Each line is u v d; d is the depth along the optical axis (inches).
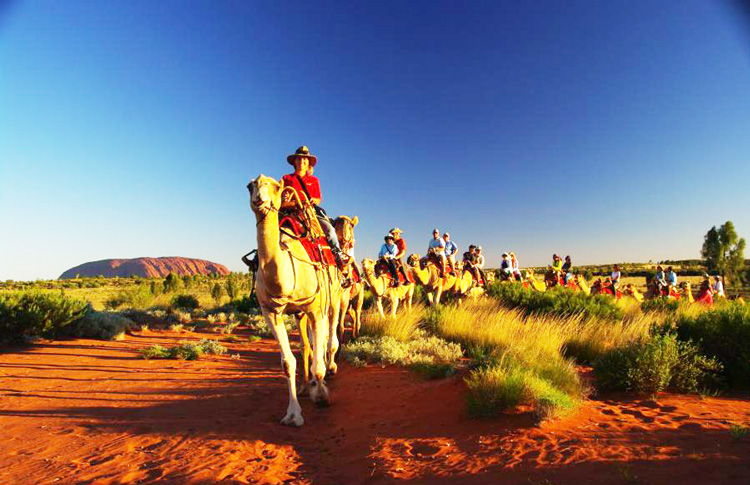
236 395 293.1
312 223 259.3
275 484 160.7
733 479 129.3
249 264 244.7
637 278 2407.7
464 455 170.6
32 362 387.2
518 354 291.7
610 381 266.5
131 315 689.6
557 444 170.6
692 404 232.5
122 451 195.5
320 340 259.1
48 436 217.3
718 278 885.8
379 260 571.8
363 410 249.8
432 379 299.0
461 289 775.7
